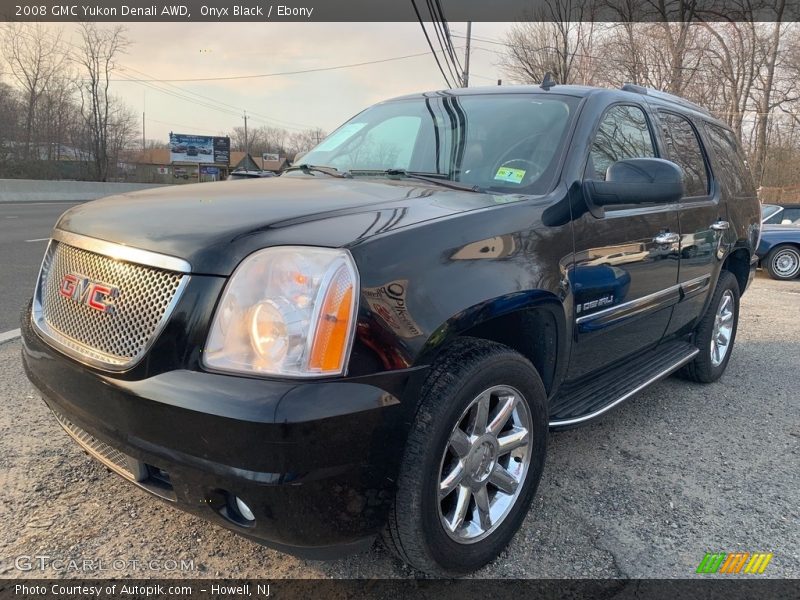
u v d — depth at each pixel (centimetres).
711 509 273
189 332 171
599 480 296
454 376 196
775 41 2972
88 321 196
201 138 6150
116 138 4575
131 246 189
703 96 3055
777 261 1177
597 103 303
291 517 167
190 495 175
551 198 250
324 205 211
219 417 161
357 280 173
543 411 240
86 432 198
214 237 180
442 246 197
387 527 196
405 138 327
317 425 162
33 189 2584
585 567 229
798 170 3192
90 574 212
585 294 261
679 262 350
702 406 407
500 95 330
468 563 216
